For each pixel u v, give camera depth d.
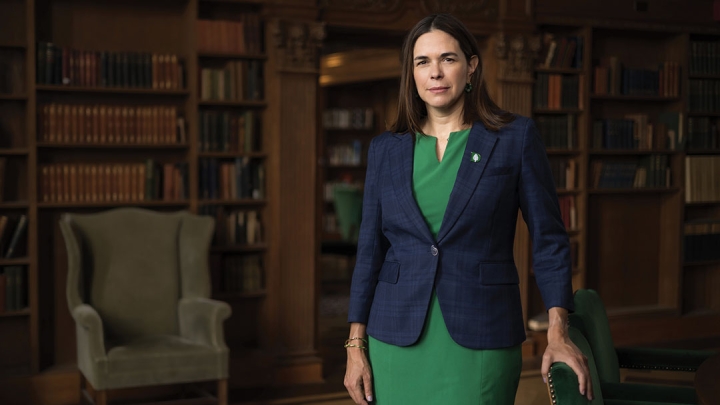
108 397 5.12
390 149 2.01
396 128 2.03
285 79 5.39
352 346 2.04
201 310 4.55
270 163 5.48
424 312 1.87
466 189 1.86
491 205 1.86
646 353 2.89
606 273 6.87
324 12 5.52
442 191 1.89
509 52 6.07
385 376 1.95
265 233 5.57
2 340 5.03
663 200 7.05
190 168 5.30
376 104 12.15
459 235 1.86
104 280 4.73
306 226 5.52
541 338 6.24
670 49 6.99
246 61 5.46
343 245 9.95
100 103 5.22
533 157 1.88
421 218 1.89
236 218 5.46
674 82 6.84
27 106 4.85
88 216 4.81
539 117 6.41
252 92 5.45
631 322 6.75
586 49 6.43
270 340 5.49
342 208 11.32
